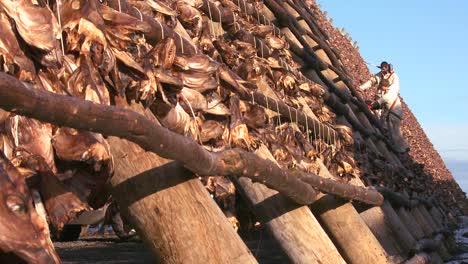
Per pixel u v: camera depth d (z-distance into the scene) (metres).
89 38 2.80
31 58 2.54
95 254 8.63
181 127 3.60
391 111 17.00
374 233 8.77
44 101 2.13
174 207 3.17
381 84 17.06
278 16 10.49
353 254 6.82
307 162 5.95
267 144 5.28
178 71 3.72
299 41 10.77
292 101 7.14
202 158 3.21
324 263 5.07
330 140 8.31
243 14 7.64
